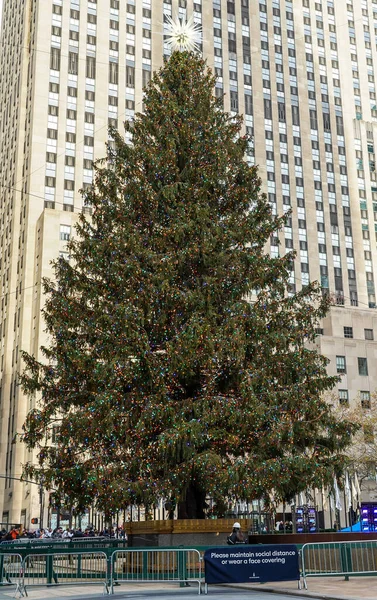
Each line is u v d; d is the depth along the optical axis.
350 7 124.56
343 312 92.25
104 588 17.44
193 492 23.45
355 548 18.80
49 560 19.50
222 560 16.02
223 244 25.11
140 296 22.91
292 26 117.31
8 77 113.06
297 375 24.02
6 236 97.50
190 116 27.42
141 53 101.00
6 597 16.27
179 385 23.19
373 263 107.75
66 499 22.64
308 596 14.95
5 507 79.31
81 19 98.88
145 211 25.73
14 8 115.00
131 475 21.56
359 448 54.72
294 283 99.94
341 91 117.06
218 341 22.06
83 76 95.81
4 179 104.75
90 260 25.23
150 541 21.70
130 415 21.83
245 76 109.56
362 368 84.62
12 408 82.62
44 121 91.50
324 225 106.06
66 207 89.06
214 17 110.56
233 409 21.22
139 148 26.61
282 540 22.59
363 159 113.94
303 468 21.25
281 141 108.25
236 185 27.14
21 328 83.56
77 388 23.89
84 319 24.14
